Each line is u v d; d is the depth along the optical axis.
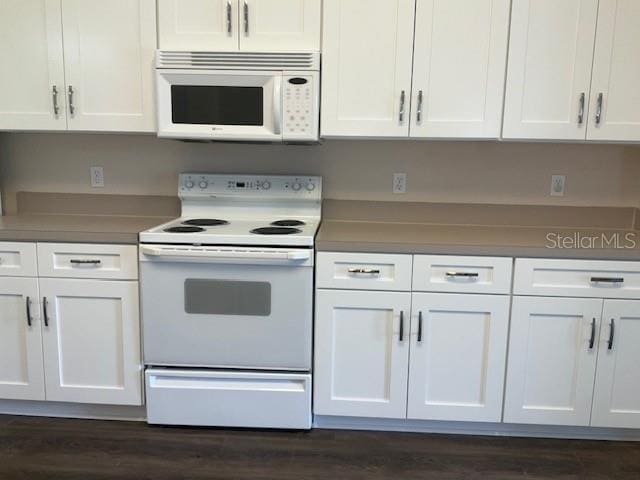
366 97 2.40
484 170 2.79
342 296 2.32
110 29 2.43
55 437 2.41
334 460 2.26
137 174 2.90
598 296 2.25
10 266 2.40
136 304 2.39
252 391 2.41
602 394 2.34
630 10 2.27
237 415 2.44
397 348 2.35
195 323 2.35
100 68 2.47
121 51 2.45
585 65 2.32
